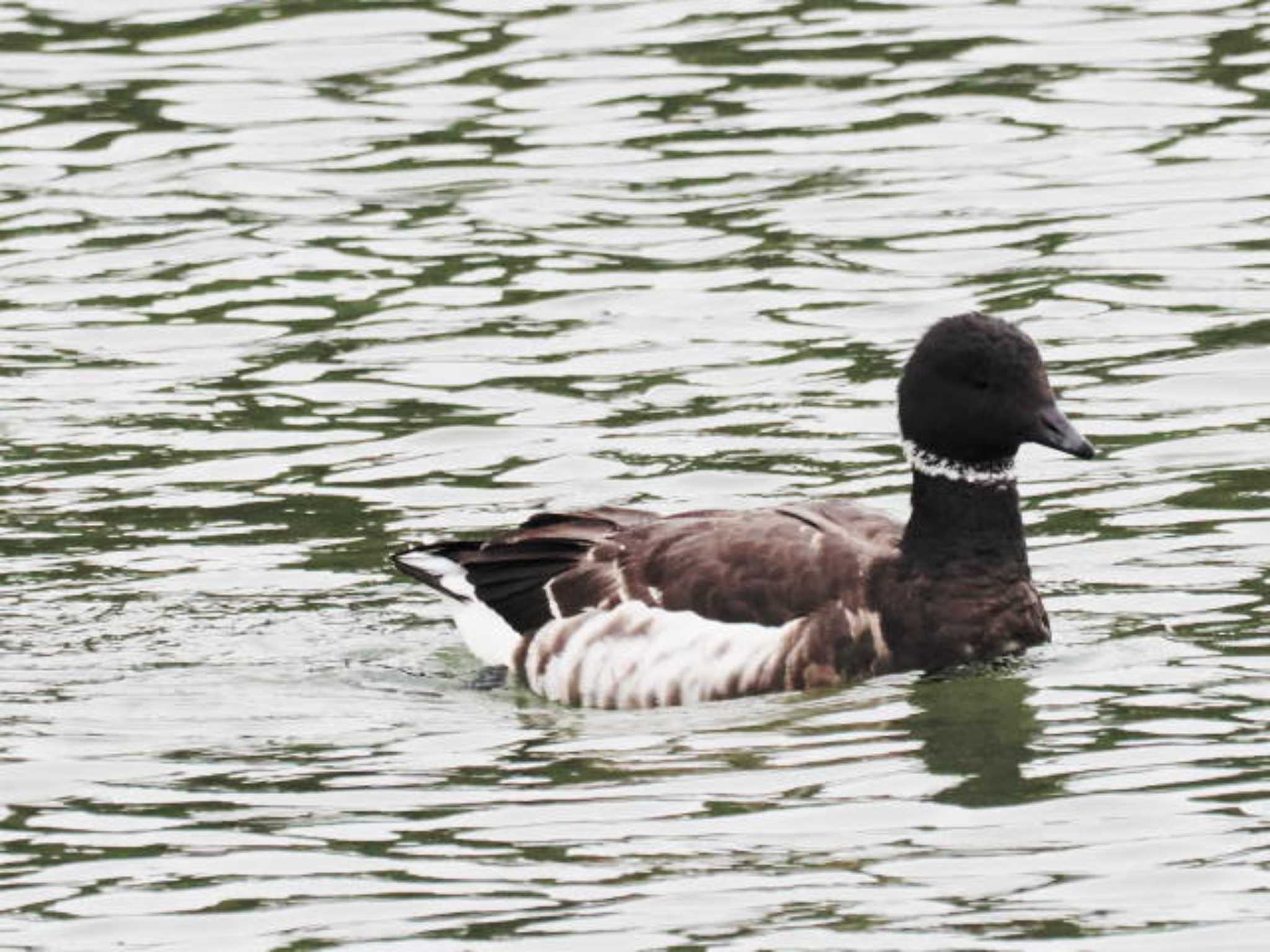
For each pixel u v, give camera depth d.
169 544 18.39
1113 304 21.98
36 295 22.73
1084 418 20.17
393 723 15.77
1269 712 15.21
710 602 16.20
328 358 21.53
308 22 28.17
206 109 26.20
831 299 22.30
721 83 26.47
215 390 21.00
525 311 22.27
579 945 12.71
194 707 15.95
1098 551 17.94
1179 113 25.47
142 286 22.89
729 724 15.57
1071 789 14.30
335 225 23.89
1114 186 24.14
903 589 16.31
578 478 19.34
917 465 16.58
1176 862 13.33
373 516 18.81
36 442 20.09
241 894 13.38
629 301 22.38
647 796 14.47
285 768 15.01
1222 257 22.75
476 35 27.80
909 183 24.36
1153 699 15.52
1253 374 20.72
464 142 25.41
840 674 16.11
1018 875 13.28
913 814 14.08
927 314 21.95
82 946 12.89
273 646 16.86
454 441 20.05
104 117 26.09
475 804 14.43
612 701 16.14
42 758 15.16
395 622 17.27
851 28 27.69
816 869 13.43
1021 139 25.11
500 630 16.64
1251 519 18.27
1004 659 16.30
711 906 13.05
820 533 16.53
